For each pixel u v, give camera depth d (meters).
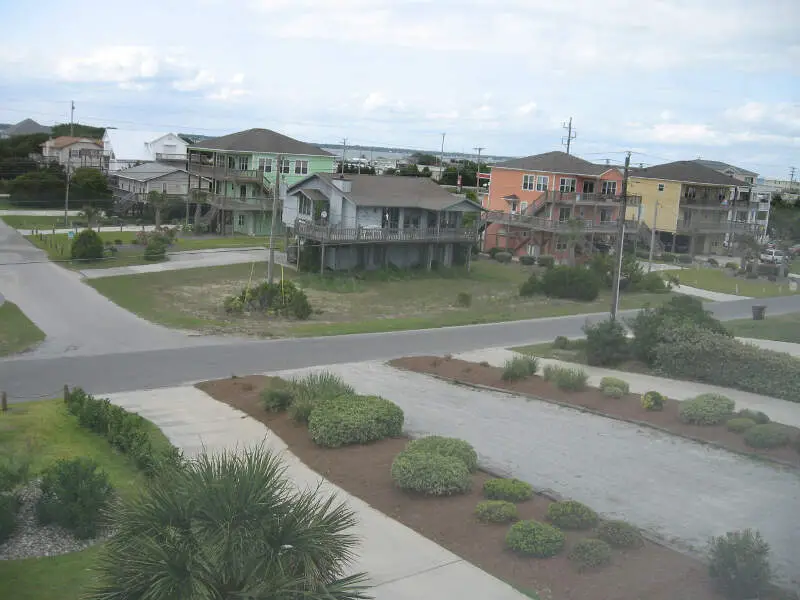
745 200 85.75
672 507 14.70
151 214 78.25
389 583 11.66
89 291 41.50
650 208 78.56
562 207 68.31
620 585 11.15
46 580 11.38
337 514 8.70
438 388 25.03
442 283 52.75
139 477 15.62
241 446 18.36
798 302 50.28
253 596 7.42
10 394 22.86
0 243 57.47
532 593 11.28
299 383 22.33
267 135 72.50
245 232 69.69
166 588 7.43
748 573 10.61
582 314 43.09
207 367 27.14
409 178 60.41
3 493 13.91
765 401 23.08
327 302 43.38
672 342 27.27
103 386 24.14
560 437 19.44
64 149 104.38
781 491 15.60
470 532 13.27
